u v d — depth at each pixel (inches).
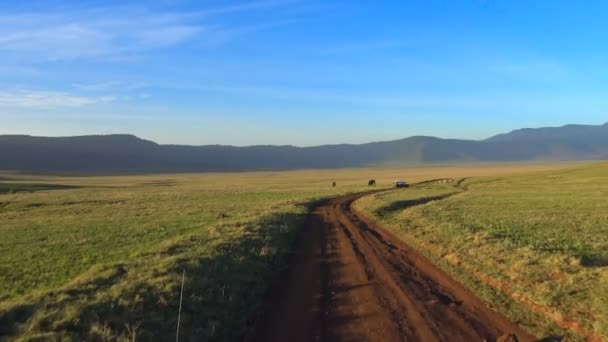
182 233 1253.7
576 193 2502.5
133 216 1796.3
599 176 3964.1
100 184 5925.2
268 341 448.5
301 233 1261.1
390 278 689.0
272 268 789.9
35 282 727.7
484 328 470.0
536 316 505.4
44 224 1585.9
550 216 1434.5
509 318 500.7
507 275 667.4
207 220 1576.0
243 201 2544.3
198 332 468.4
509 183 3806.6
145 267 700.7
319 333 465.1
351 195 3024.1
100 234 1282.0
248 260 799.7
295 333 467.2
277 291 636.1
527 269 675.4
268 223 1316.4
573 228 1152.2
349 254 903.1
